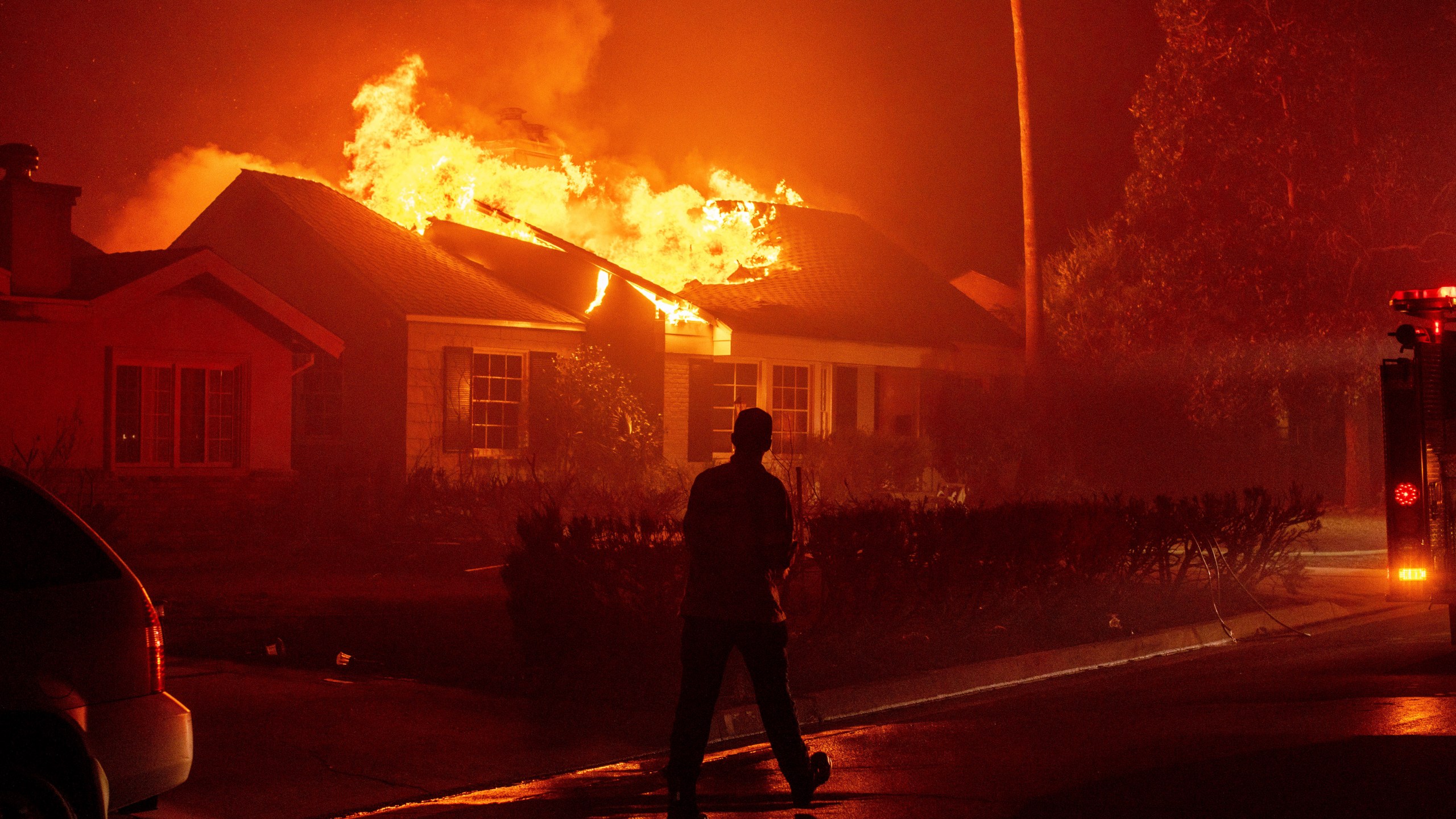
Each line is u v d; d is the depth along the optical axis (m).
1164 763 7.07
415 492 18.95
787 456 25.20
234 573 16.17
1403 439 10.80
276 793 6.78
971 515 11.22
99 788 4.96
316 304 23.86
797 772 6.38
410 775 7.19
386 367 22.50
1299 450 31.34
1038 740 7.84
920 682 9.71
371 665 9.97
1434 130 25.42
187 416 18.84
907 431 27.38
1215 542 13.45
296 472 19.91
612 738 8.03
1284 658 10.98
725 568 6.36
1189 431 27.70
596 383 23.03
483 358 23.16
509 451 23.27
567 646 9.56
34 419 17.20
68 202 17.45
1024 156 22.89
